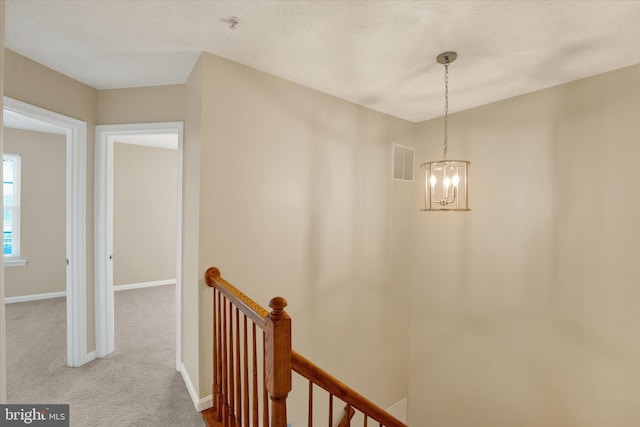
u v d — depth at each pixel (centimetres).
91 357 254
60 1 149
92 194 253
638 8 150
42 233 429
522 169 259
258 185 218
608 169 214
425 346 331
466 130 297
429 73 224
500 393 274
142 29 173
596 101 220
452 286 309
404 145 329
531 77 228
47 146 433
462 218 300
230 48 192
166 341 296
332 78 233
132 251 496
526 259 257
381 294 312
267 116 223
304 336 250
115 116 253
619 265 209
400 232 329
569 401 233
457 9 153
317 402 264
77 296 244
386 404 322
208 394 195
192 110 215
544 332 247
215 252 198
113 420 184
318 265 258
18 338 296
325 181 261
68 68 220
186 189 230
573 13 155
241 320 211
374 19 162
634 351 203
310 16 160
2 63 89
